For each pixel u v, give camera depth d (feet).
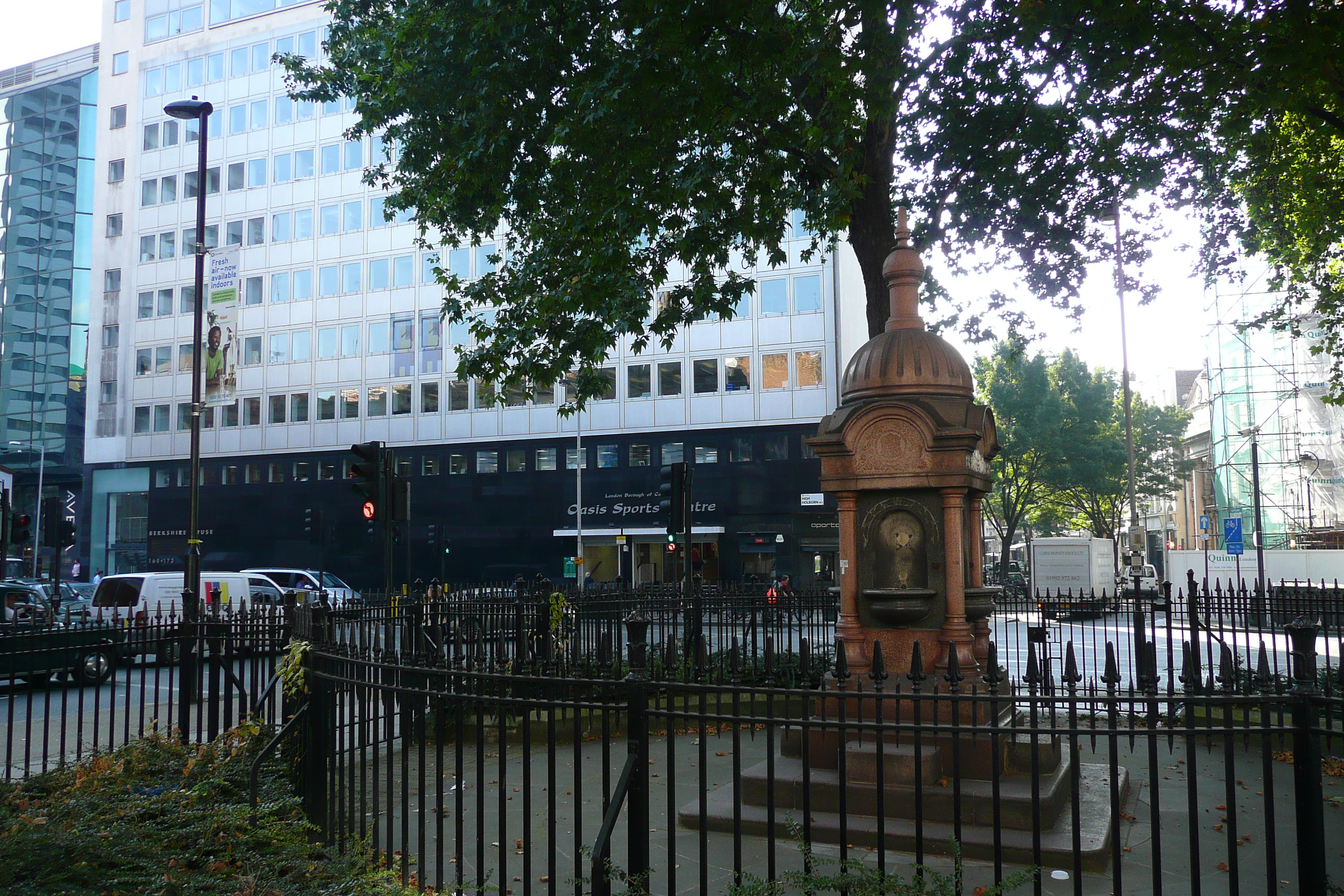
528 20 35.29
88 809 17.84
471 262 155.33
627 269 42.29
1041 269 51.34
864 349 27.32
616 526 146.41
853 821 21.22
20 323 219.00
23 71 224.33
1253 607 47.09
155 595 75.61
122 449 174.50
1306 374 140.15
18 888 13.85
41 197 220.64
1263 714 13.09
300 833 18.28
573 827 22.54
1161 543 261.65
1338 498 133.49
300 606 27.37
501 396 47.98
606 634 36.19
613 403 147.54
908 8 32.04
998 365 165.17
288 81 51.19
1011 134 42.83
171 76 175.22
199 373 66.95
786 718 14.62
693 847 20.92
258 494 164.86
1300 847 13.00
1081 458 160.56
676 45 31.12
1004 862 19.76
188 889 14.64
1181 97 40.86
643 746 15.05
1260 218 54.19
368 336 160.45
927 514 25.31
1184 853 20.76
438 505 154.92
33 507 219.20
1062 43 37.81
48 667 26.99
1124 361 114.52
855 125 35.94
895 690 24.45
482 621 36.99
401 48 41.16
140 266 175.63
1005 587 112.98
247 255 167.94
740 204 43.16
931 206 46.91
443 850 18.98
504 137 38.11
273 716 26.76
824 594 44.70
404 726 16.74
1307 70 30.48
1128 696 13.60
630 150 35.29
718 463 142.61
